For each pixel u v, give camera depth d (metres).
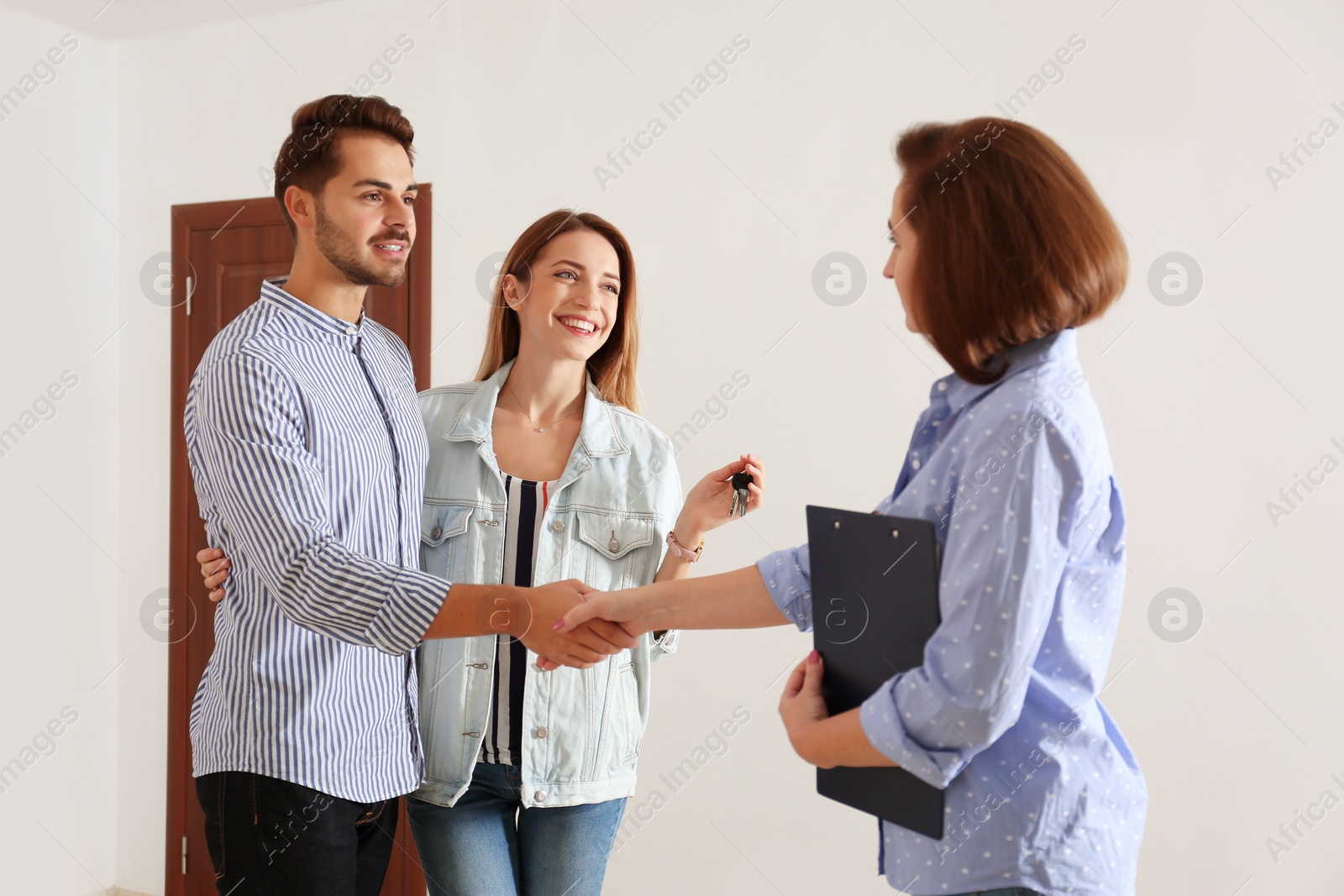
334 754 1.35
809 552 1.06
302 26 2.76
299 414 1.32
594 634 1.31
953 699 0.85
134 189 2.94
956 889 0.92
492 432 1.68
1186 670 2.04
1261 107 2.00
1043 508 0.84
